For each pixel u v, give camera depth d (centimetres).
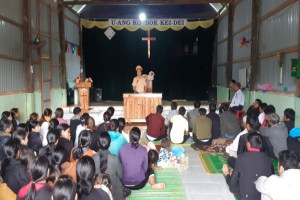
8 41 788
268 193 275
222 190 440
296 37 674
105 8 1456
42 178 234
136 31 1552
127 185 409
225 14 1315
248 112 782
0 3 741
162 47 1577
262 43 898
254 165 345
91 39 1512
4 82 768
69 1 1260
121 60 1577
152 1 1206
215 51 1519
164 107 1194
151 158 496
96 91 1446
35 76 967
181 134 691
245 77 1027
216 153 627
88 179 235
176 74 1588
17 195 266
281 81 759
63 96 1228
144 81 1080
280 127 517
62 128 414
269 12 836
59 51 1209
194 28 1427
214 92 1438
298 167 280
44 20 1045
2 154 376
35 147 455
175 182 468
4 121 438
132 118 996
